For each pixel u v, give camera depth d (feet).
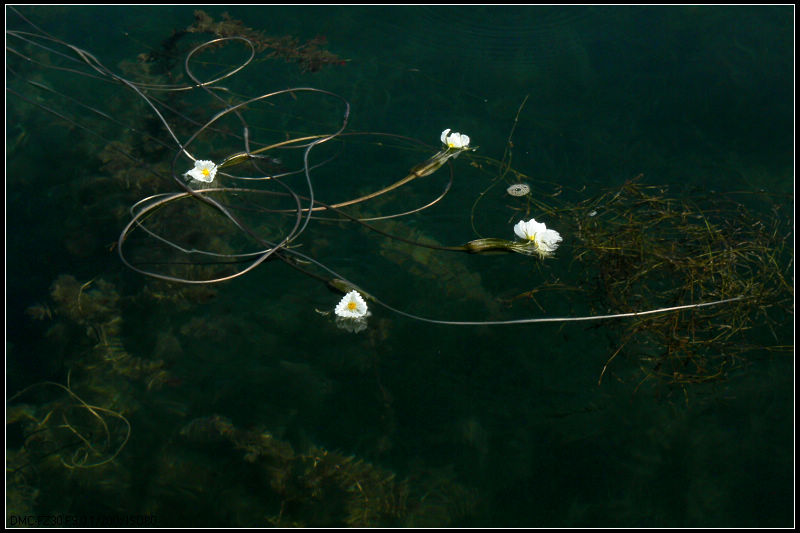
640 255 4.65
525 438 4.35
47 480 4.31
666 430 4.34
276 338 4.52
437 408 4.40
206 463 4.33
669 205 4.78
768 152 4.93
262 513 4.25
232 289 4.62
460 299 4.58
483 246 4.67
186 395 4.43
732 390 4.39
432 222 4.80
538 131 5.05
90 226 4.79
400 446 4.34
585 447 4.33
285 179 4.94
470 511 4.25
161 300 4.60
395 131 5.08
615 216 4.77
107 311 4.57
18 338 4.55
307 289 4.62
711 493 4.26
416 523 4.23
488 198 4.86
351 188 4.91
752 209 4.77
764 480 4.26
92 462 4.33
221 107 5.15
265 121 5.12
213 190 4.83
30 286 4.65
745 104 5.09
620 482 4.28
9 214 4.84
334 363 4.47
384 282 4.63
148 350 4.51
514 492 4.28
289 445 4.32
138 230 4.76
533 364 4.46
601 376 4.43
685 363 4.44
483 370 4.45
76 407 4.42
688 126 5.03
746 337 4.48
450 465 4.32
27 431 4.38
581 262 4.67
